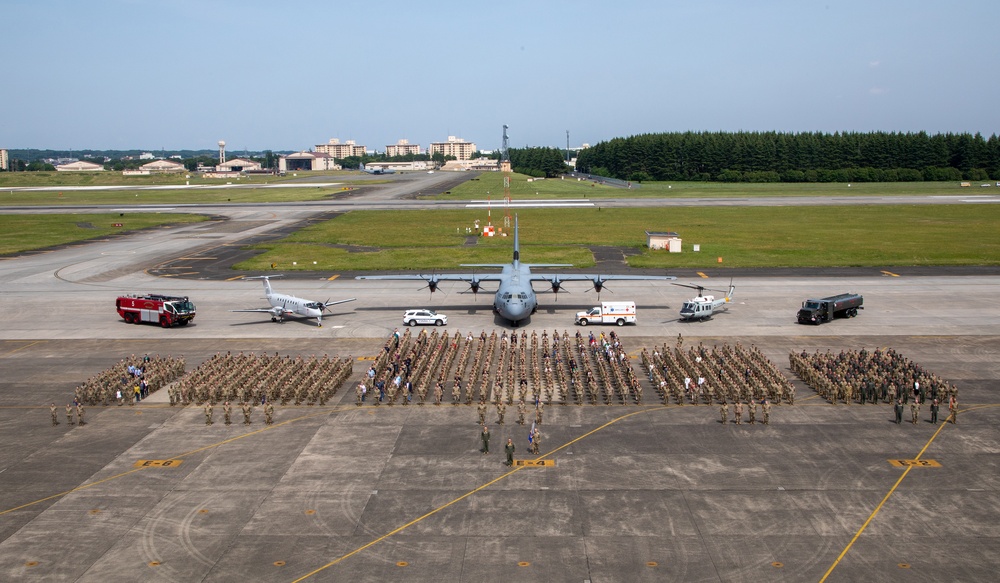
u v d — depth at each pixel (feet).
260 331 233.35
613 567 97.19
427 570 96.94
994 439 139.44
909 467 127.03
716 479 123.03
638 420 151.43
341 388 174.29
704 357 189.06
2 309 266.36
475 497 117.39
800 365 180.45
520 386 167.63
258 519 110.93
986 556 99.14
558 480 123.34
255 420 153.17
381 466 129.49
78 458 134.21
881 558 98.84
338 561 99.35
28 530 108.37
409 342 215.31
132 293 294.66
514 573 96.02
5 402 166.40
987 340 214.28
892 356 190.39
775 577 94.63
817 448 135.74
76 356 205.16
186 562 99.55
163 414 157.69
